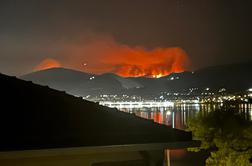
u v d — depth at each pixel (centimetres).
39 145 876
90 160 981
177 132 1042
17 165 919
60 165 956
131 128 1027
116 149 923
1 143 862
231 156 1249
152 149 958
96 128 997
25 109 1014
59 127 969
